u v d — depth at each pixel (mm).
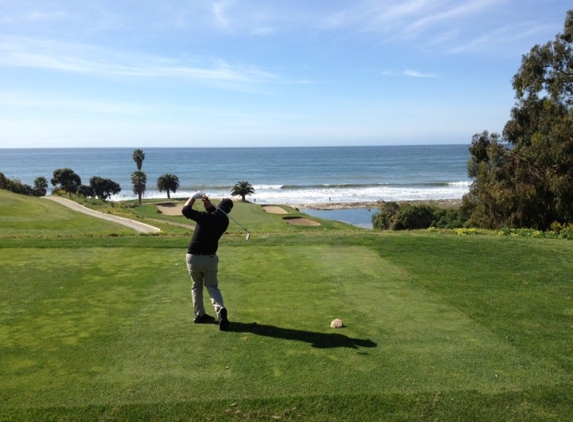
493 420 3934
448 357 5035
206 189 103750
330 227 46219
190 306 6672
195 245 5836
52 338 5465
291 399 4145
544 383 4500
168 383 4406
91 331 5688
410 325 6000
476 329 5887
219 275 8398
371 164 181000
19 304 6684
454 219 34531
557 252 10219
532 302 6988
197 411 3977
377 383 4438
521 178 23469
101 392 4238
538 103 24422
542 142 22750
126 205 70375
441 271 8750
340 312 6484
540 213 23406
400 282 8023
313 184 109312
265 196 85812
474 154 26453
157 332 5676
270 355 5039
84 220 37438
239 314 6371
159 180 87250
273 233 13320
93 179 91125
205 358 4949
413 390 4320
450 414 3998
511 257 9812
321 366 4781
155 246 10758
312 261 9516
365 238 11789
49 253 9984
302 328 5852
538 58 23703
